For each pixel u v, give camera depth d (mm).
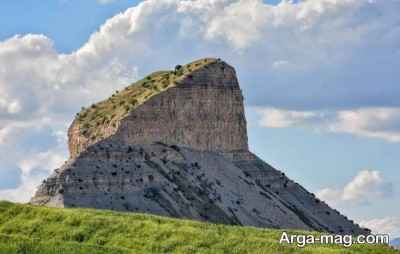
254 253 139125
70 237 144000
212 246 140750
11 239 135250
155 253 136500
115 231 145375
